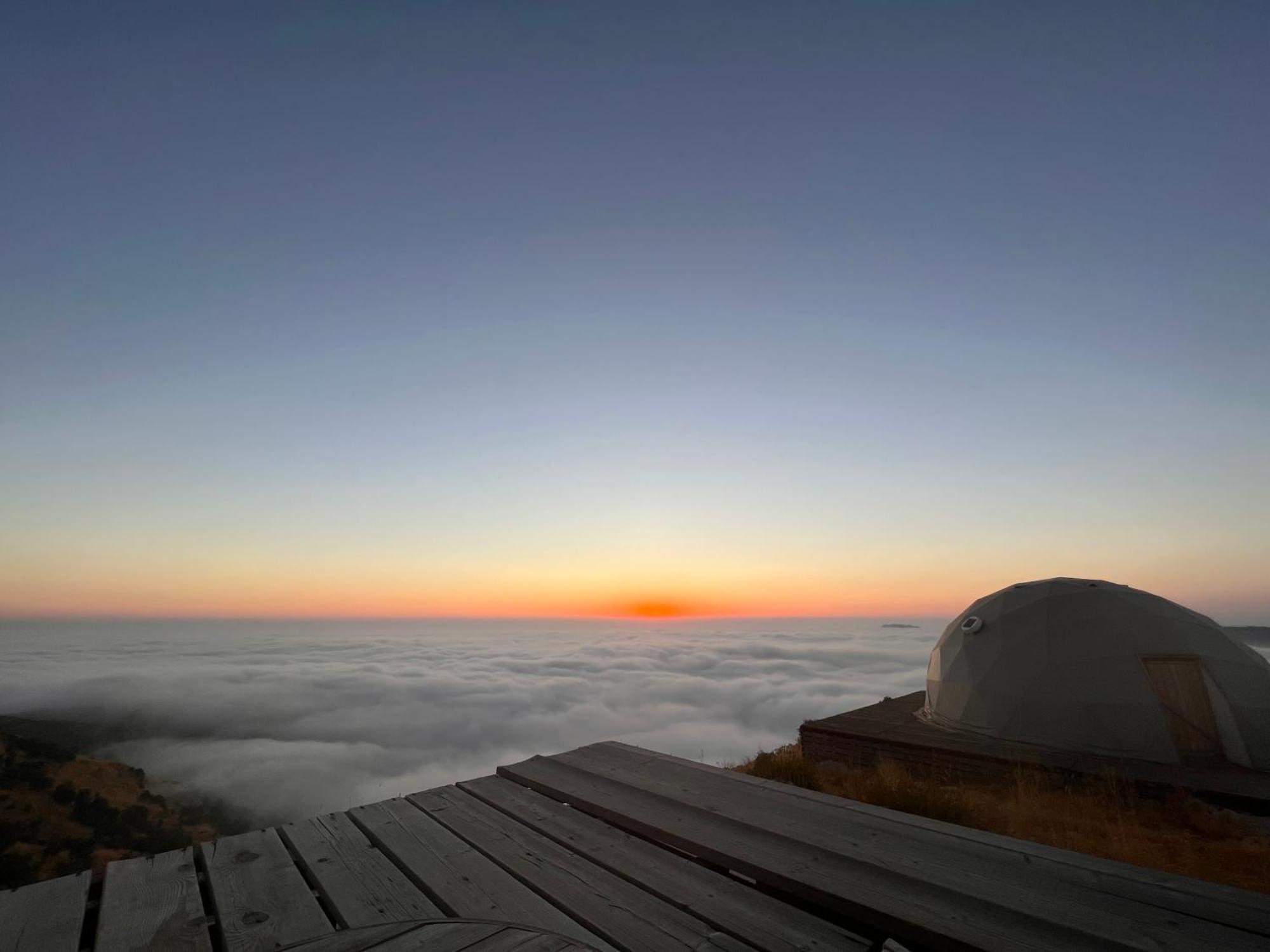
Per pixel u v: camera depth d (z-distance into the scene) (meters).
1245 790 7.85
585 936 2.08
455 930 1.94
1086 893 2.21
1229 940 1.90
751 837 2.78
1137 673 10.08
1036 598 12.16
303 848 2.81
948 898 2.19
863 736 10.96
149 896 2.34
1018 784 8.55
